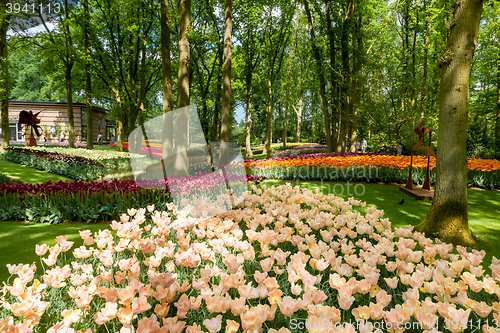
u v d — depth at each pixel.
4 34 15.27
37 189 4.98
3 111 15.75
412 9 15.92
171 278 1.65
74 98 35.41
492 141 14.68
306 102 37.62
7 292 2.13
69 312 1.44
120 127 18.58
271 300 1.56
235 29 16.38
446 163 3.94
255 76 23.42
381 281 2.26
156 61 19.44
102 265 2.42
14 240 3.63
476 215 5.33
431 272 1.93
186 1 8.00
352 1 15.12
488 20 15.98
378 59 11.18
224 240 2.50
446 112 4.00
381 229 3.14
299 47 24.11
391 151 13.06
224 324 1.77
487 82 17.58
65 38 16.97
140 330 1.29
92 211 4.54
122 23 16.27
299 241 2.56
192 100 17.38
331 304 1.92
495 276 1.88
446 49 4.11
